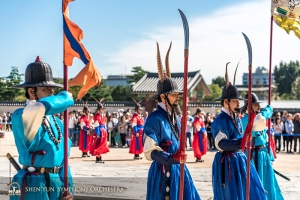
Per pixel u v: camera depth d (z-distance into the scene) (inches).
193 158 664.4
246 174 243.9
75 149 805.9
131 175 450.6
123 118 890.7
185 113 185.3
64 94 174.4
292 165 574.6
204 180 422.9
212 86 2748.5
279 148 797.2
